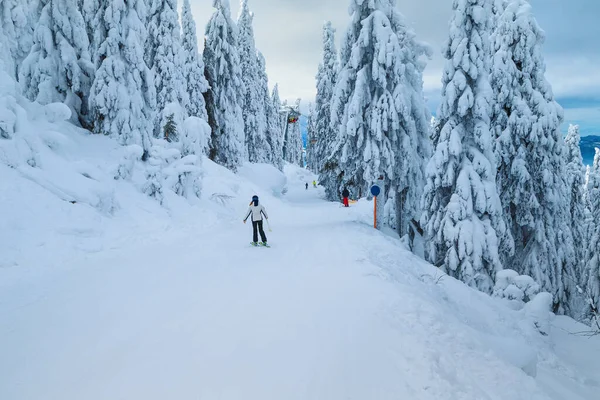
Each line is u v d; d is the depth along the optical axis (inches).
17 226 341.7
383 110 682.2
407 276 365.1
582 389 261.7
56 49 692.1
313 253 386.6
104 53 710.5
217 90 1375.5
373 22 681.0
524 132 690.2
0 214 340.8
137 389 138.6
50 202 404.2
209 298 238.8
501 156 709.3
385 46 666.2
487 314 391.2
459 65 596.4
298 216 868.6
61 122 642.8
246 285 268.2
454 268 572.1
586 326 523.8
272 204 1051.9
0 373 150.7
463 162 606.2
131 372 150.3
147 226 499.8
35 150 452.8
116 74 695.7
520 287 501.7
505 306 455.5
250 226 636.7
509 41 708.0
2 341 178.7
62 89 704.4
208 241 463.8
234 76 1395.2
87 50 729.6
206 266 328.8
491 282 558.9
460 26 596.7
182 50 1207.6
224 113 1376.7
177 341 177.5
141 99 736.3
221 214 714.8
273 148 2447.1
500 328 367.2
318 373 150.7
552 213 733.3
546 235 727.1
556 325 518.9
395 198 801.6
